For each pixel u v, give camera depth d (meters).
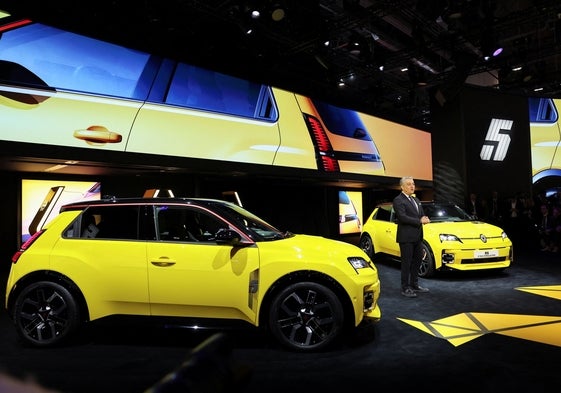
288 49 11.42
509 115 11.40
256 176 10.93
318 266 3.48
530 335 3.87
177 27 9.95
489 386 2.79
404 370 3.09
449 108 10.92
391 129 14.32
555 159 12.27
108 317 3.64
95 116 7.39
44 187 8.98
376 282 3.72
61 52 6.84
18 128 6.61
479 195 10.87
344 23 10.25
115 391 2.79
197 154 9.00
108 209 3.87
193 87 8.67
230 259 3.54
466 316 4.53
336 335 3.45
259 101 10.03
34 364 3.28
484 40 10.28
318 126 11.54
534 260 8.35
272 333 3.51
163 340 3.88
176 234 3.79
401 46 11.96
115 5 8.82
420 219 5.59
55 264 3.67
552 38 12.43
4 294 6.12
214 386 0.51
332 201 14.44
